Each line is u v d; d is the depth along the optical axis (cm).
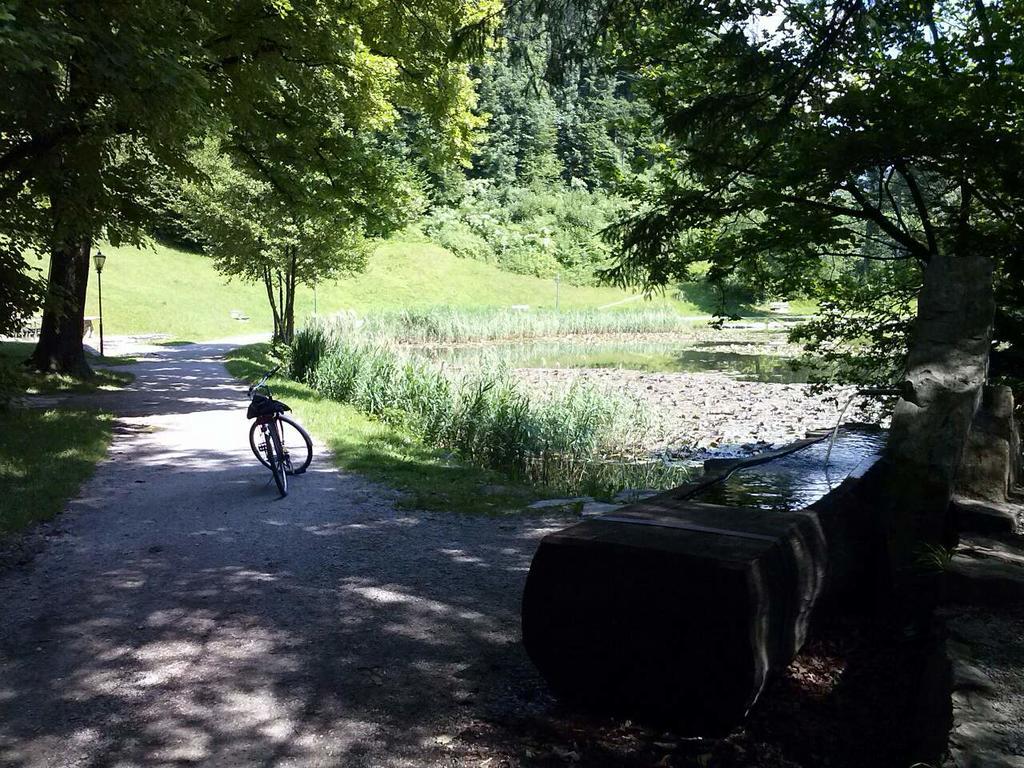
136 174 1337
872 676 385
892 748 332
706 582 340
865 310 873
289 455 1012
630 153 906
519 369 2841
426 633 495
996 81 639
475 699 406
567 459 1212
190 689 422
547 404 1398
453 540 705
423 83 1662
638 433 1521
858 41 746
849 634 428
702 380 2497
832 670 396
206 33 1177
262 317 5153
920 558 383
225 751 362
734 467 559
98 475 973
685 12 779
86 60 889
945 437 415
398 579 599
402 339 4262
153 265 5206
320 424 1349
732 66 800
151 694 416
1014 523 389
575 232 7894
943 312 460
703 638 343
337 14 1346
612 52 861
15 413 1323
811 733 351
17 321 1290
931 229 791
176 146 1171
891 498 423
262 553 666
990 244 741
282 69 1326
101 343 2905
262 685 426
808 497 484
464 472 1025
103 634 495
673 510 415
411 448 1180
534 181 9106
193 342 4006
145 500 852
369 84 1554
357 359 1819
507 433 1220
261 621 516
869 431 707
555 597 374
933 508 411
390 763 351
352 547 682
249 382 2133
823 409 1889
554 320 4741
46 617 524
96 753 361
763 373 2725
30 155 1132
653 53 842
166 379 2212
